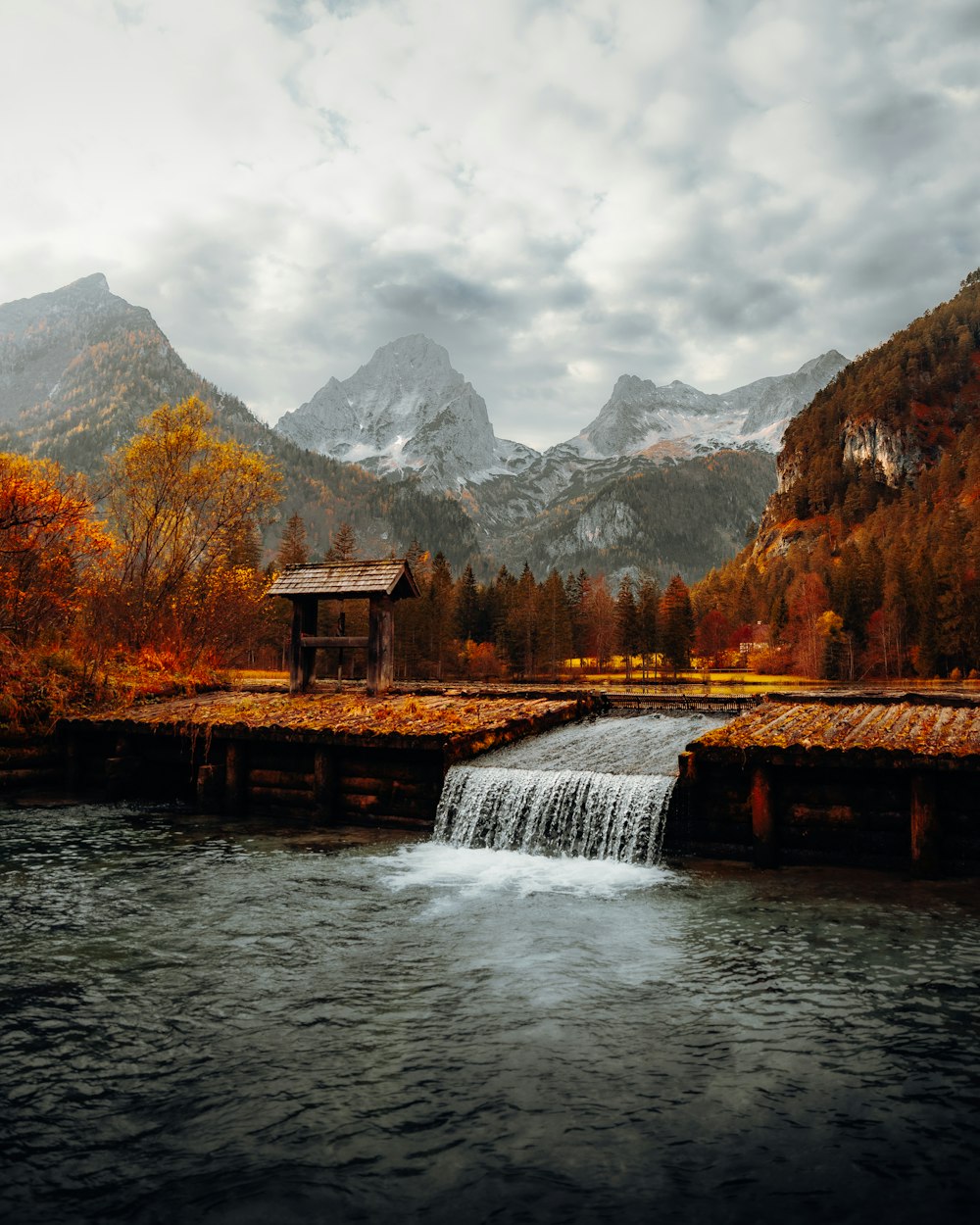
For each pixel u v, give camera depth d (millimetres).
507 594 135125
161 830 15273
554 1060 6645
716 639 156500
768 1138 5590
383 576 21812
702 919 10031
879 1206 4914
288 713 17703
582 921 10023
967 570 135000
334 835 14805
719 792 12797
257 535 70562
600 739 16594
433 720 16406
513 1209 4883
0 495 24500
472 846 13953
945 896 10742
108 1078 6363
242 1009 7605
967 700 16391
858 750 11773
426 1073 6449
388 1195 5012
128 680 23234
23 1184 5102
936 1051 6746
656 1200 4977
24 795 18938
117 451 32562
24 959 8836
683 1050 6809
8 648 21891
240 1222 4766
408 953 9039
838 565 171625
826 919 9938
